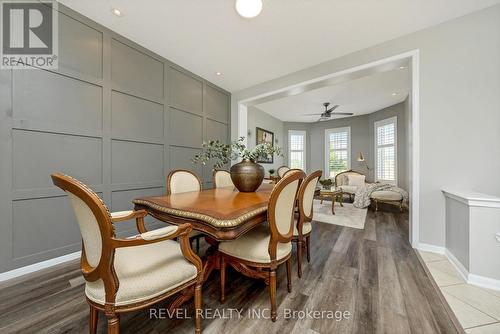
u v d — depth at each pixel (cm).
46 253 193
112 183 243
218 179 276
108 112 238
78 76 212
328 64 302
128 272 96
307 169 727
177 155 325
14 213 176
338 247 241
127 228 257
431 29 223
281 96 383
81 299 146
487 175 199
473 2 192
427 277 173
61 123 202
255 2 183
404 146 501
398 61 248
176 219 132
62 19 202
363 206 450
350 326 120
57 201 201
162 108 300
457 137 210
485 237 159
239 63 314
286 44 263
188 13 212
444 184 216
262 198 171
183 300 130
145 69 276
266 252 130
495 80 195
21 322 124
